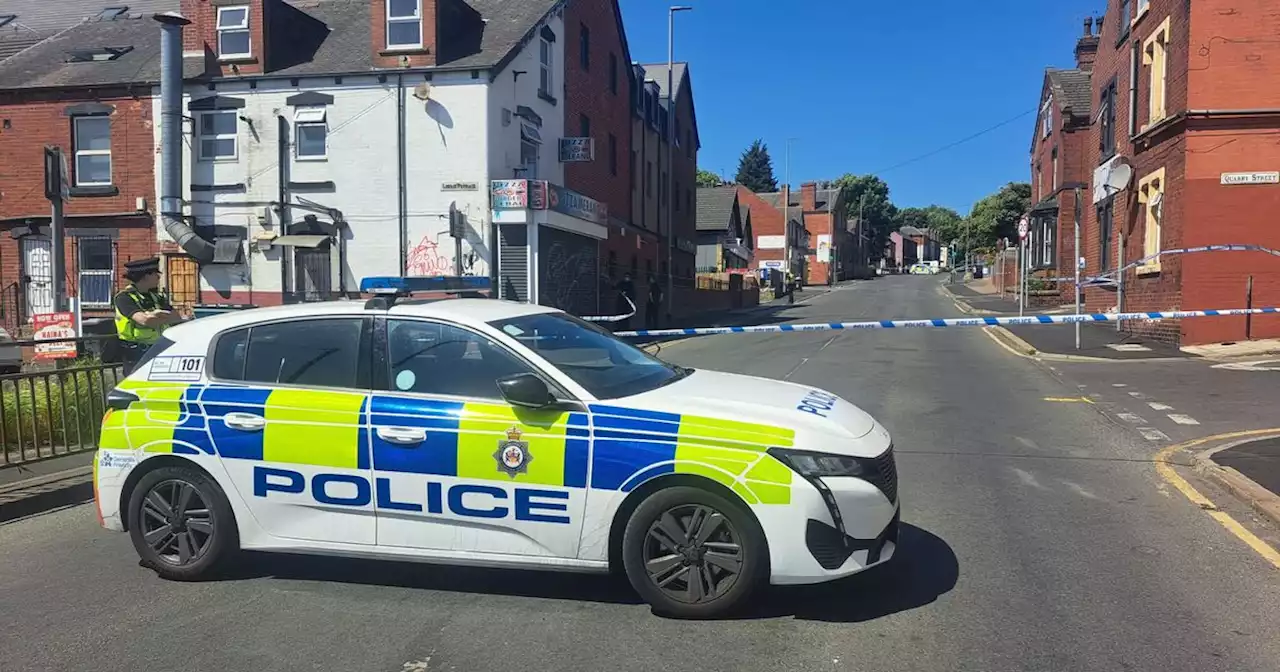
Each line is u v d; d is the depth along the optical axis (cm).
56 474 741
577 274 2245
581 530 440
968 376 1359
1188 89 1552
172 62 1791
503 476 446
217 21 2025
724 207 5259
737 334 2416
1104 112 2247
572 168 2395
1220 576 486
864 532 424
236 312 533
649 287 2720
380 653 407
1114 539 554
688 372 546
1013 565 509
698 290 3669
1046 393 1166
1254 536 555
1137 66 1894
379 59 1969
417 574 513
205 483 496
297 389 487
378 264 1978
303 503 478
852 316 3206
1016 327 2189
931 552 534
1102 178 2084
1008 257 4412
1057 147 3369
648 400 453
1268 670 375
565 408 445
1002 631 419
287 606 467
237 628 438
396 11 1962
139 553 515
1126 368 1396
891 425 952
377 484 465
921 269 12912
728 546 430
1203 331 1572
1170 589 468
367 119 1967
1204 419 952
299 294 2019
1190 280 1573
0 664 400
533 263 1923
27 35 2433
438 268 1952
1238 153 1539
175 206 1814
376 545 470
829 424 444
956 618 435
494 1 2197
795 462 420
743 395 476
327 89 1975
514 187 1895
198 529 501
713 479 424
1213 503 630
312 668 392
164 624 445
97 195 2067
